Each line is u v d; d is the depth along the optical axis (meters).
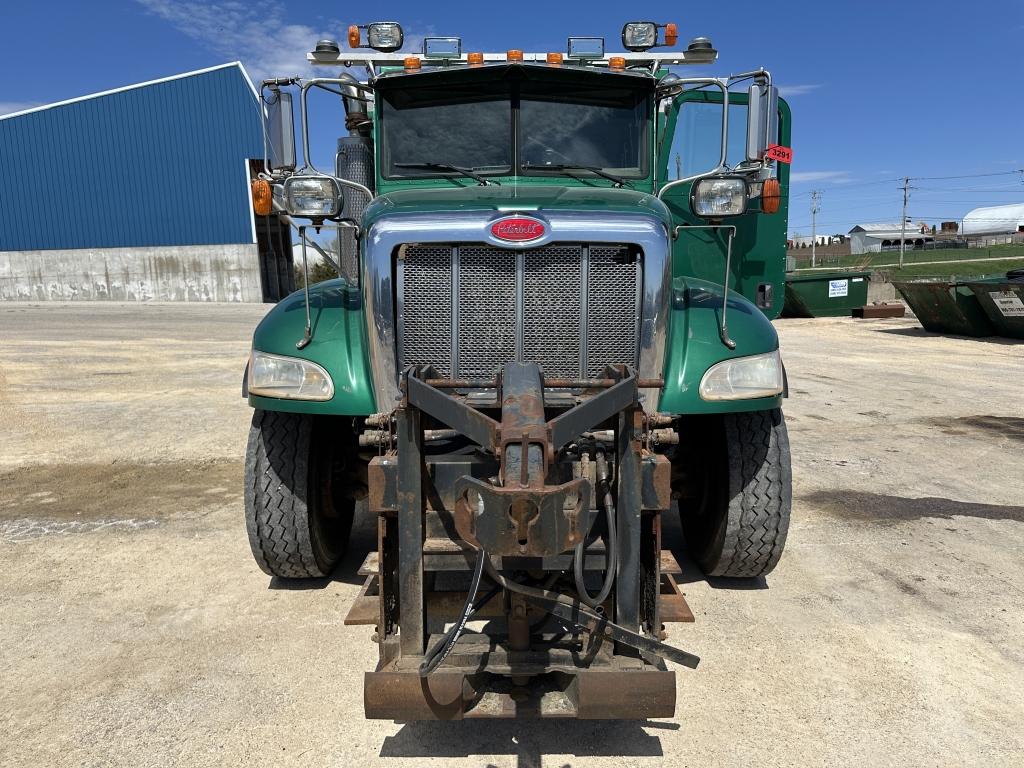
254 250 33.78
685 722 2.70
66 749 2.52
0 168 32.66
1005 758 2.50
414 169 3.89
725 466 3.59
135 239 33.72
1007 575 3.97
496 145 3.87
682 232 4.64
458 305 2.80
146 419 7.75
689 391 3.05
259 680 2.96
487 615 2.63
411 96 3.87
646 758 2.50
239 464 6.08
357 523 4.89
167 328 18.11
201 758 2.48
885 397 9.27
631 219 2.78
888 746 2.56
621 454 2.46
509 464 2.06
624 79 3.87
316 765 2.46
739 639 3.30
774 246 4.95
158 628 3.37
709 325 3.24
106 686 2.89
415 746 2.56
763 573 3.76
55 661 3.08
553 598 2.39
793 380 10.56
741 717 2.73
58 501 5.16
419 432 2.43
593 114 3.91
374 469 2.46
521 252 2.77
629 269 2.80
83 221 33.41
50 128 32.44
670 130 4.43
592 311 2.80
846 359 12.86
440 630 3.08
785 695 2.87
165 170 33.09
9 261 33.47
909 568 4.07
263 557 3.65
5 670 3.00
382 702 2.32
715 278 4.81
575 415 2.24
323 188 3.23
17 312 24.48
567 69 3.76
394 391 2.85
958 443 6.91
